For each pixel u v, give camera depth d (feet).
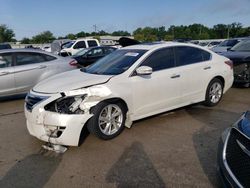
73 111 13.17
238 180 8.13
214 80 19.94
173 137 14.89
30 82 24.22
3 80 22.94
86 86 13.84
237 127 8.98
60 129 13.05
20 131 16.49
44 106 13.25
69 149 13.67
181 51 18.08
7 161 12.70
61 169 11.85
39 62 24.84
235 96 23.99
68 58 27.48
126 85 14.98
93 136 15.19
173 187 10.33
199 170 11.43
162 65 16.89
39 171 11.74
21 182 10.96
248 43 29.96
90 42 62.39
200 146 13.70
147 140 14.56
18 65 23.80
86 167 11.94
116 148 13.69
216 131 15.62
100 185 10.61
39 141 14.83
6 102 23.98
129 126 15.64
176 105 17.74
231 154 8.80
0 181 11.05
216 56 20.36
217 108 20.15
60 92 13.35
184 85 17.81
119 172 11.47
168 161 12.26
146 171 11.48
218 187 10.22
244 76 26.61
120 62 16.42
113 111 14.80
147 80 15.81
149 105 16.17
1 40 265.75
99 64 17.57
